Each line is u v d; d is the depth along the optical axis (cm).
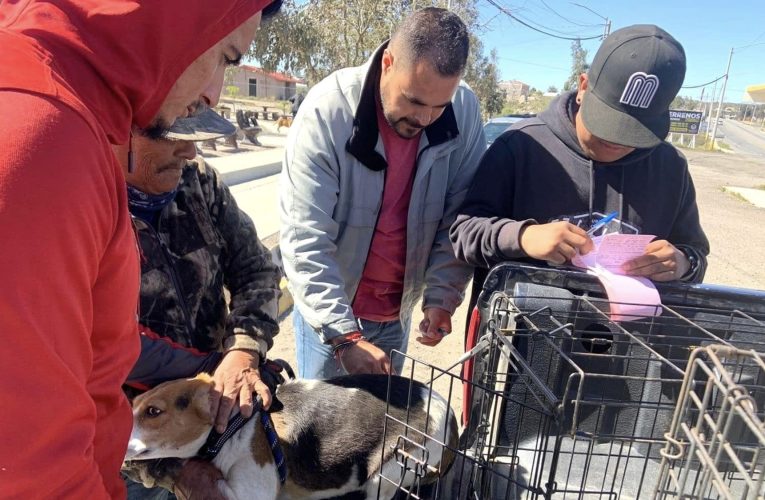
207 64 103
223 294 195
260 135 2098
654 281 178
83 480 88
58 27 84
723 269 814
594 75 193
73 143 78
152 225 169
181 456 164
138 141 145
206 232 183
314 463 182
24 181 72
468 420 190
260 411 171
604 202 211
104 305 93
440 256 257
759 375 157
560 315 168
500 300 171
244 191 922
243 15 98
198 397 160
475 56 2648
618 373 172
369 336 277
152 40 89
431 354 459
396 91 212
